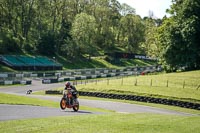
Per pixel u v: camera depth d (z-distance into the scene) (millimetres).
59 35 163500
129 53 188000
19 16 160000
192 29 98500
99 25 190875
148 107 58344
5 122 24531
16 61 125375
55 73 120062
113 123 24484
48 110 37812
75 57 158750
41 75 115062
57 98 66312
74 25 159000
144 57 195250
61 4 171500
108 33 194625
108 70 141875
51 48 153375
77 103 38844
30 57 136750
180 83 75312
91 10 190625
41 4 160375
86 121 25266
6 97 51969
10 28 153000
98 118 27266
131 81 81000
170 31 102188
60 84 103188
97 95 71312
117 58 180500
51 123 24109
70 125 23172
